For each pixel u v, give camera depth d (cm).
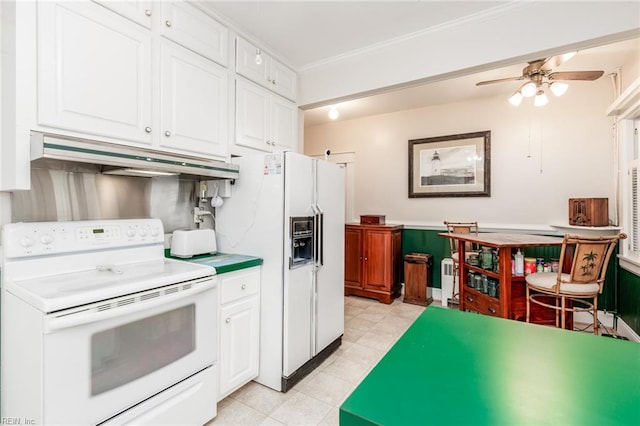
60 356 116
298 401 199
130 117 169
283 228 209
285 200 208
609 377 70
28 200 158
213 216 250
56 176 168
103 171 185
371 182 481
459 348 84
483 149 395
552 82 279
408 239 448
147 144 177
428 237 434
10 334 135
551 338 90
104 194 189
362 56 264
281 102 279
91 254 167
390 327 322
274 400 200
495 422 55
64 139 137
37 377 117
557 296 252
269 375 214
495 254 290
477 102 400
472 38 217
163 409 149
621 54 277
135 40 171
